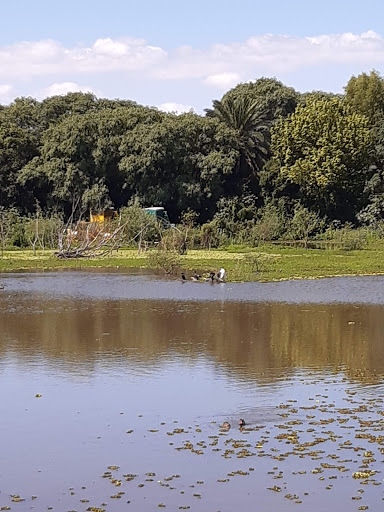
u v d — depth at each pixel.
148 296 32.00
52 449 12.98
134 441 13.30
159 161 64.19
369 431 13.62
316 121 64.94
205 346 21.09
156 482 11.59
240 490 11.27
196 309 28.14
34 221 57.94
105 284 36.69
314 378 17.50
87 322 25.16
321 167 64.12
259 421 14.28
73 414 14.83
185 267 43.81
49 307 28.78
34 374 17.89
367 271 41.72
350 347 20.98
